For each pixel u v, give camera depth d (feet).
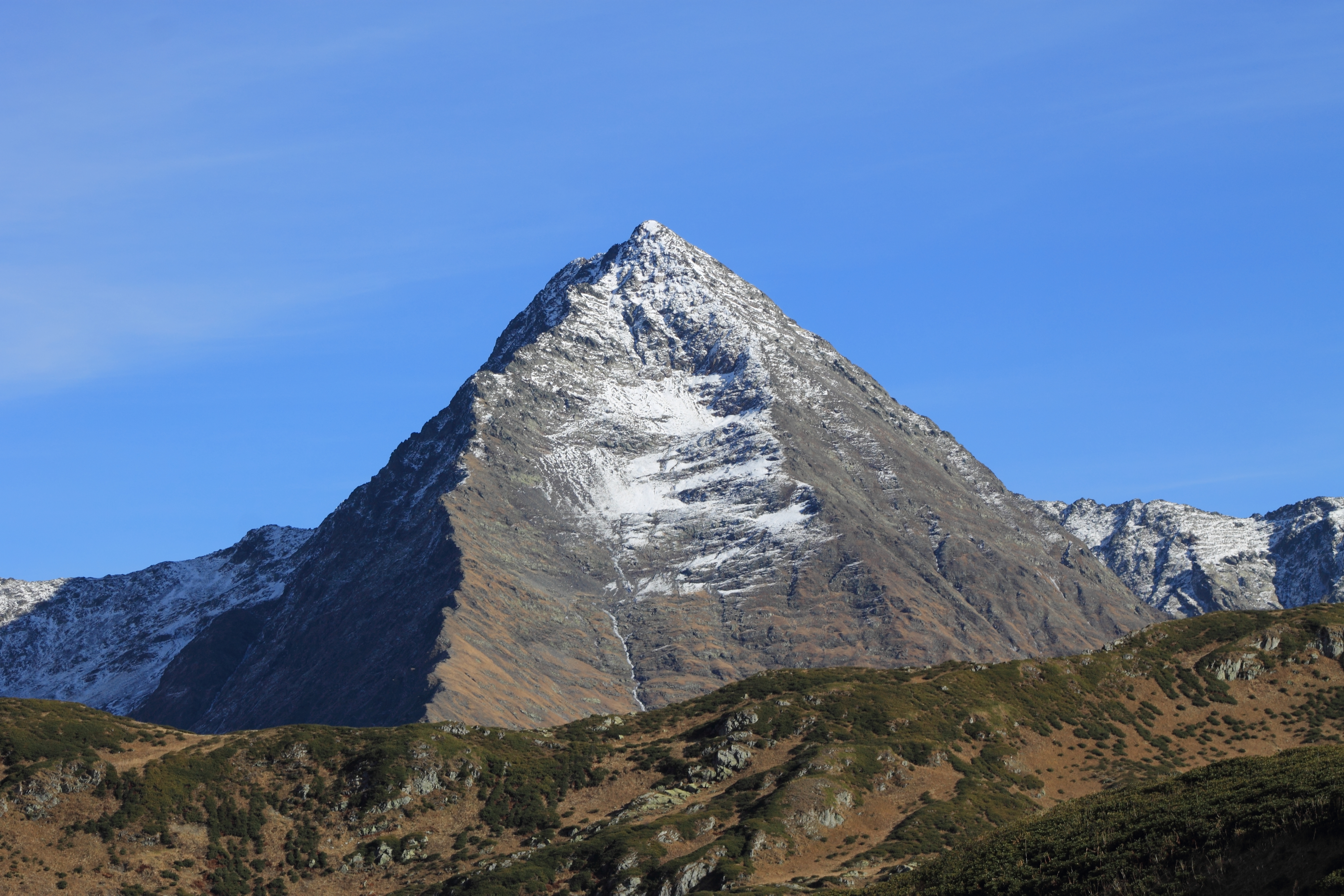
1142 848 443.73
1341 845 379.76
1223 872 401.08
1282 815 408.46
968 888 484.33
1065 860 468.75
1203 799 473.26
